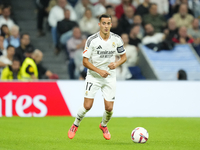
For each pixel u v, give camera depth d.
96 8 50.72
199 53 50.31
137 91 37.06
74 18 50.84
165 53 47.97
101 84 20.67
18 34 48.34
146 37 49.47
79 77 46.19
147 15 51.16
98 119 34.16
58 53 49.59
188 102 37.34
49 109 35.84
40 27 52.53
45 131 26.28
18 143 20.53
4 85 35.41
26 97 35.53
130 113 36.88
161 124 31.05
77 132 25.98
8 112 35.38
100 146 19.53
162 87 37.25
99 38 20.16
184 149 18.88
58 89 36.09
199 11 55.53
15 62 40.16
